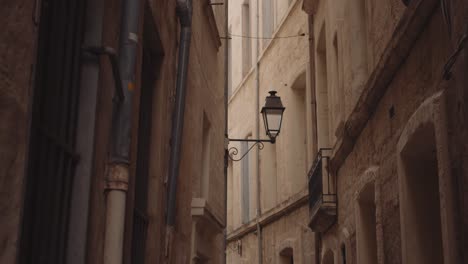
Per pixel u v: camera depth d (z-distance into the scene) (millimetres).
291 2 17500
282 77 18266
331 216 11828
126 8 4094
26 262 2992
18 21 2455
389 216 7219
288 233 16969
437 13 5270
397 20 6895
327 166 11984
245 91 22188
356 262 9461
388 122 7305
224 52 13672
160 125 6297
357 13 9695
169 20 6625
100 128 3814
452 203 4672
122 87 3926
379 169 7766
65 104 3471
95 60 3756
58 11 3439
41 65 3152
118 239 3922
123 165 4004
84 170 3621
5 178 2336
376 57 8109
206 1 9891
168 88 6699
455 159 4652
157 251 6125
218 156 12141
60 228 3393
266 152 19500
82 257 3502
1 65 2318
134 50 4082
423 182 6371
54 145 3305
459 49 4250
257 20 21078
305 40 16391
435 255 6227
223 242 12594
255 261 19969
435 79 5355
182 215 7879
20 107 2467
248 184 21234
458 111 4469
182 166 7879
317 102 14516
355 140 9602
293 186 17016
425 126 5406
